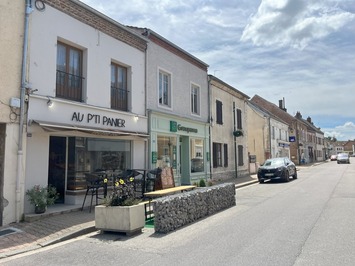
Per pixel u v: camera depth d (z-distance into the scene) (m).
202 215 8.95
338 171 30.12
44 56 9.23
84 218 8.57
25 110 8.53
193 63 17.88
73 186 10.16
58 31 9.74
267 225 7.77
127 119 12.40
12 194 8.08
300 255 5.47
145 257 5.61
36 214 8.45
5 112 8.07
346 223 7.83
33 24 8.95
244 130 25.02
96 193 9.99
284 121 47.09
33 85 8.83
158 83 14.62
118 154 12.09
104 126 11.21
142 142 13.30
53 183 10.29
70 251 6.10
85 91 10.67
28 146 8.81
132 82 12.93
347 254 5.49
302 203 11.06
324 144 88.81
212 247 6.06
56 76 9.80
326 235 6.74
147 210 9.75
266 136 35.81
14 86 8.30
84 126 10.31
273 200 12.06
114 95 12.20
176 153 15.61
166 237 6.95
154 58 14.40
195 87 18.33
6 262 5.53
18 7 8.52
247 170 25.16
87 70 10.77
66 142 10.37
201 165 18.22
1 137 8.09
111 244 6.53
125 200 7.48
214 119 19.94
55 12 9.66
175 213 7.71
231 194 10.88
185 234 7.16
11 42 8.30
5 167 8.00
